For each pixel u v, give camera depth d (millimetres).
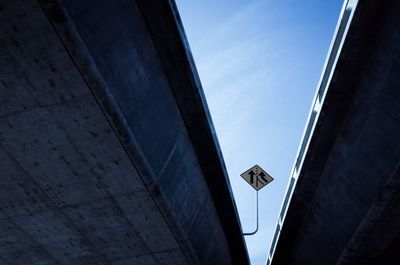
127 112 4801
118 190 5520
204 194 8570
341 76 6195
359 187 6613
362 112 6188
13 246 7098
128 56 4934
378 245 7191
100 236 6719
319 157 7992
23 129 4648
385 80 5336
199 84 6695
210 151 7957
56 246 7070
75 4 3693
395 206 5902
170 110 6504
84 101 4199
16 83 4082
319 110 6980
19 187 5613
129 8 5020
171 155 6406
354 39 5586
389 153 5473
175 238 6625
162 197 5664
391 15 5023
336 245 8375
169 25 5566
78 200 5805
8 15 3461
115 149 4801
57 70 3883
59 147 4867
